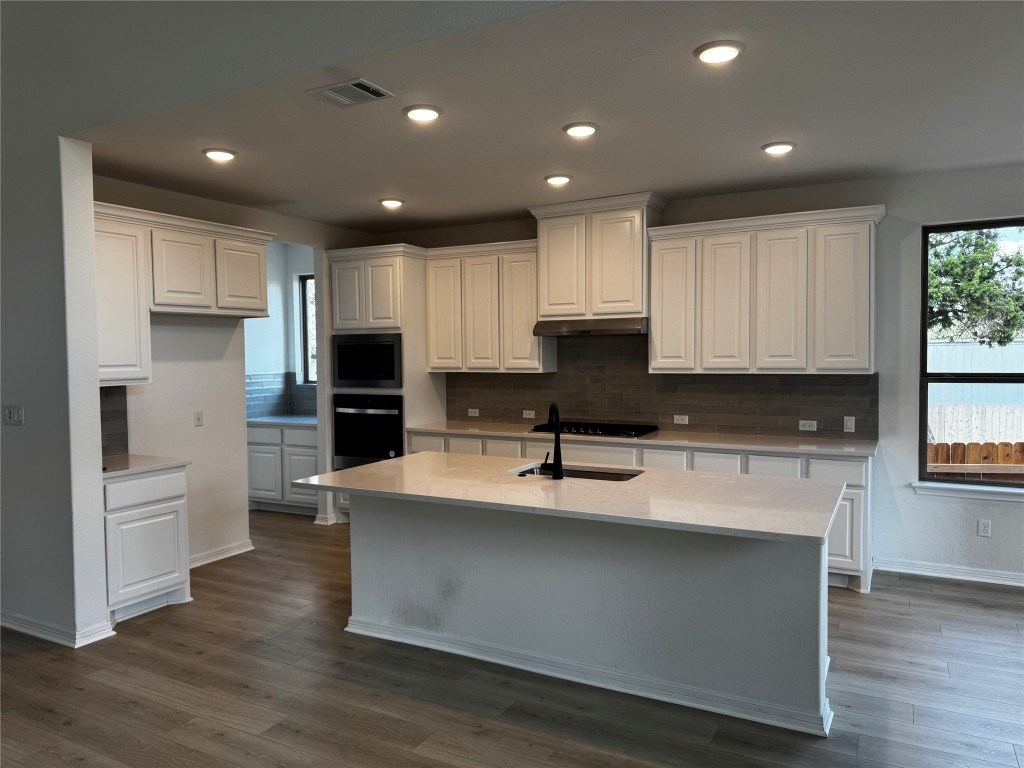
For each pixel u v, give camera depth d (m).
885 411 4.59
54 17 3.35
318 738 2.66
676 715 2.81
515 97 3.05
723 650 2.82
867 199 4.54
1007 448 4.40
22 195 3.55
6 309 3.64
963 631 3.58
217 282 4.59
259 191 4.75
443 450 5.52
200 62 3.00
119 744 2.64
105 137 3.51
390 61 2.69
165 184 4.54
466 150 3.82
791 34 2.49
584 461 4.97
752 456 4.42
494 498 2.93
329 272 5.97
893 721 2.73
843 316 4.38
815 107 3.21
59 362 3.48
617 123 3.41
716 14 2.34
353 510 3.67
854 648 3.38
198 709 2.89
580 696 2.97
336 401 5.97
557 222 5.18
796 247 4.48
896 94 3.06
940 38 2.53
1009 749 2.54
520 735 2.67
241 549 5.18
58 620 3.58
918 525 4.53
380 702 2.93
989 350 4.41
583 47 2.58
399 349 5.65
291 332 7.45
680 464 4.64
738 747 2.57
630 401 5.42
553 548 3.15
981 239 4.39
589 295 5.09
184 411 4.80
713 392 5.12
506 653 3.27
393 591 3.57
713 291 4.73
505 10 2.38
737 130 3.53
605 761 2.50
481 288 5.64
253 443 6.50
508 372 5.62
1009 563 4.32
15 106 3.54
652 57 2.67
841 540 4.19
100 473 3.62
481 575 3.33
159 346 4.63
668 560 2.91
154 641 3.57
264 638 3.61
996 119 3.38
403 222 5.91
